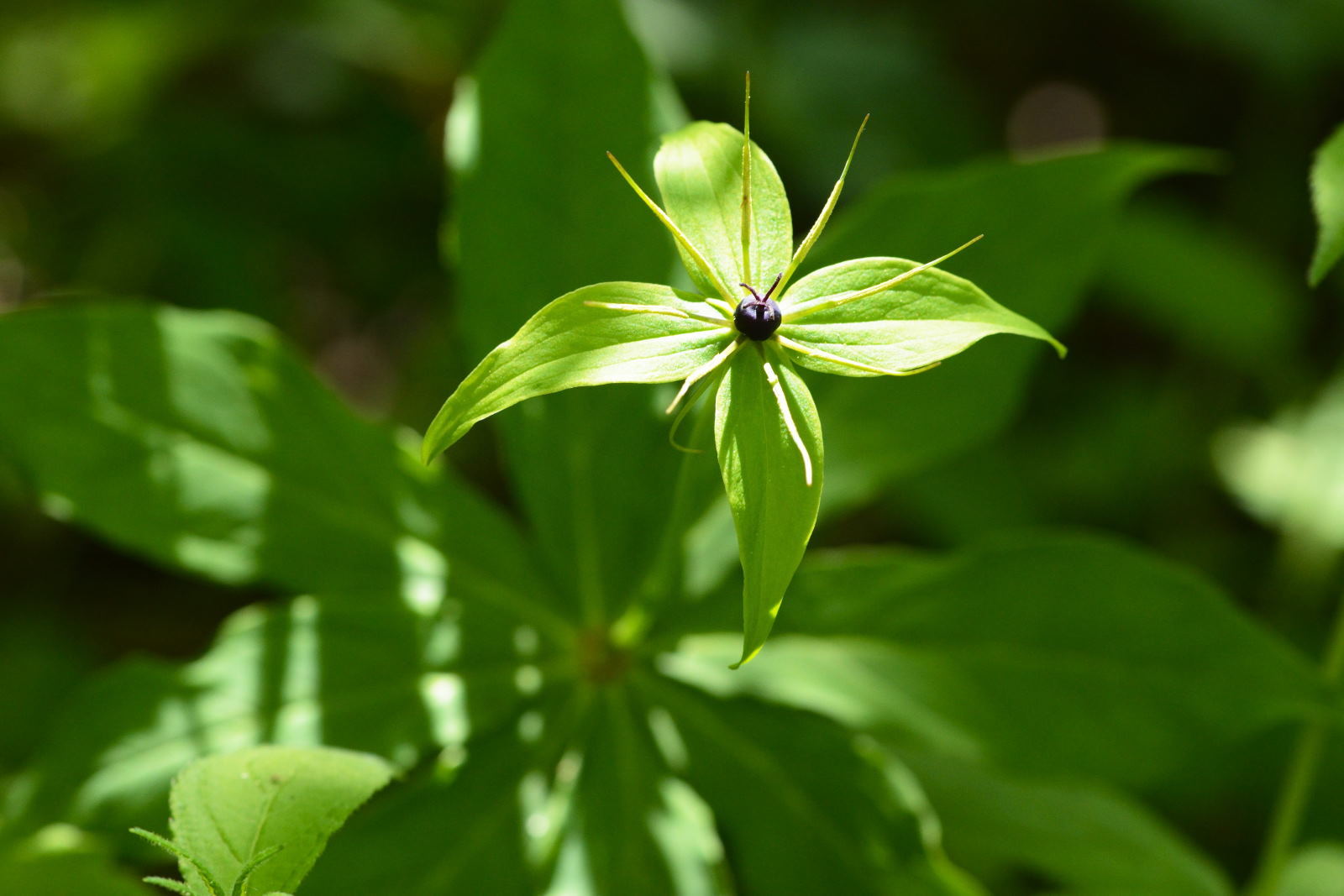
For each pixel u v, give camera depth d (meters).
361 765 0.57
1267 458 1.39
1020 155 1.73
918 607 0.67
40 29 1.50
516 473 0.68
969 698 0.66
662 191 0.56
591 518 0.68
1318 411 1.41
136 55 1.51
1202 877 0.75
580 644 0.67
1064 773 0.66
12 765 1.13
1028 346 0.68
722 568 0.68
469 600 0.67
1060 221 0.67
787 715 0.66
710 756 0.66
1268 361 1.46
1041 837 0.76
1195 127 1.75
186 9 1.47
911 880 0.65
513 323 0.67
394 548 0.67
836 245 0.67
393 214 1.49
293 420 0.67
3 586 1.34
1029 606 0.66
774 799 0.66
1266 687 0.65
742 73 1.43
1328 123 1.65
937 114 1.49
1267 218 1.65
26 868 0.63
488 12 1.44
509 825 0.65
